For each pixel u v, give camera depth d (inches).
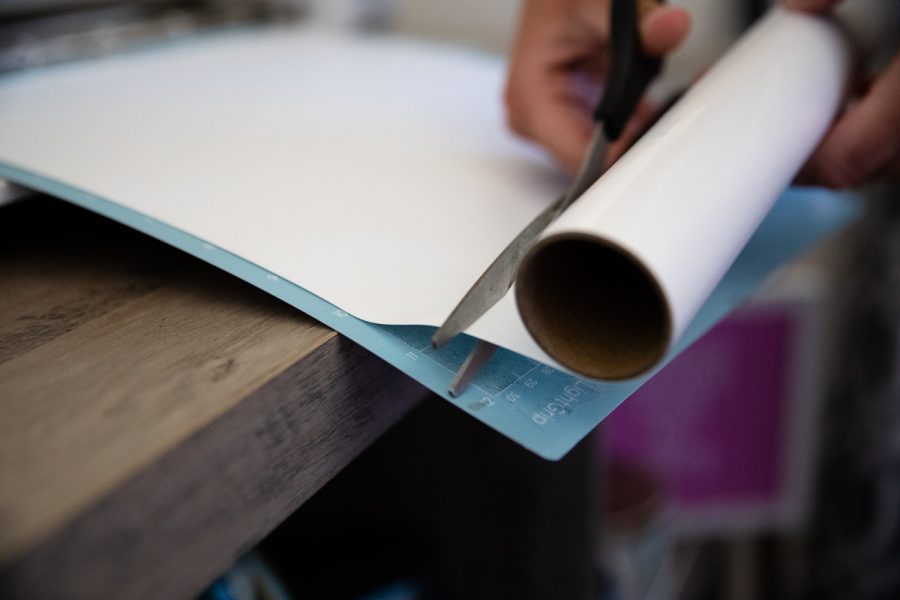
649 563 25.5
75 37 19.8
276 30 24.1
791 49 12.2
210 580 7.4
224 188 12.0
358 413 9.3
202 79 18.1
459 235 11.4
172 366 8.1
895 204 25.4
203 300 9.8
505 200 12.8
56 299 10.0
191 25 22.5
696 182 8.5
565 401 8.9
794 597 34.7
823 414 32.4
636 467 25.8
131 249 11.7
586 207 8.1
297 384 8.2
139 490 6.5
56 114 15.0
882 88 12.6
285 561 18.8
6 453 6.7
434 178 13.3
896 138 12.6
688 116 10.1
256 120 15.5
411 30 28.4
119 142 13.6
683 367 30.3
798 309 29.8
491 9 26.9
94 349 8.6
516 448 16.7
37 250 11.7
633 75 13.0
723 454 31.8
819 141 12.1
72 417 7.2
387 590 17.2
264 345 8.5
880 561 27.9
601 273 8.8
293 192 12.1
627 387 9.2
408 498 18.4
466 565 18.5
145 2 22.5
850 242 30.4
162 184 12.0
